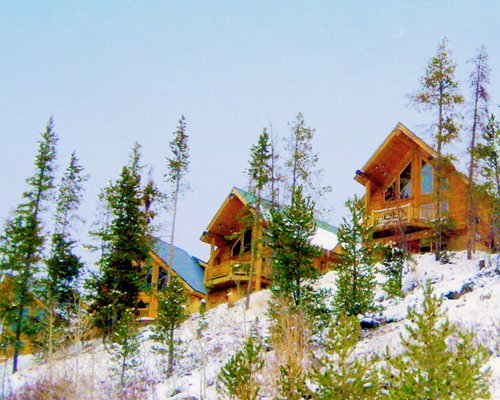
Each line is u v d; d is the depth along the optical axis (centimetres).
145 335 3094
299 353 1524
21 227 3656
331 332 1219
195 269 4822
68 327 2344
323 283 3186
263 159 3856
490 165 3067
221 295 4297
